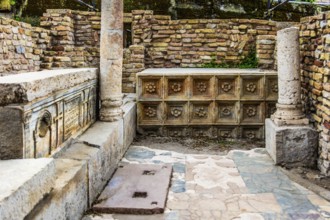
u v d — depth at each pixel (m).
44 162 2.49
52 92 3.17
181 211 3.47
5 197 1.88
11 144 2.57
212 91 6.27
